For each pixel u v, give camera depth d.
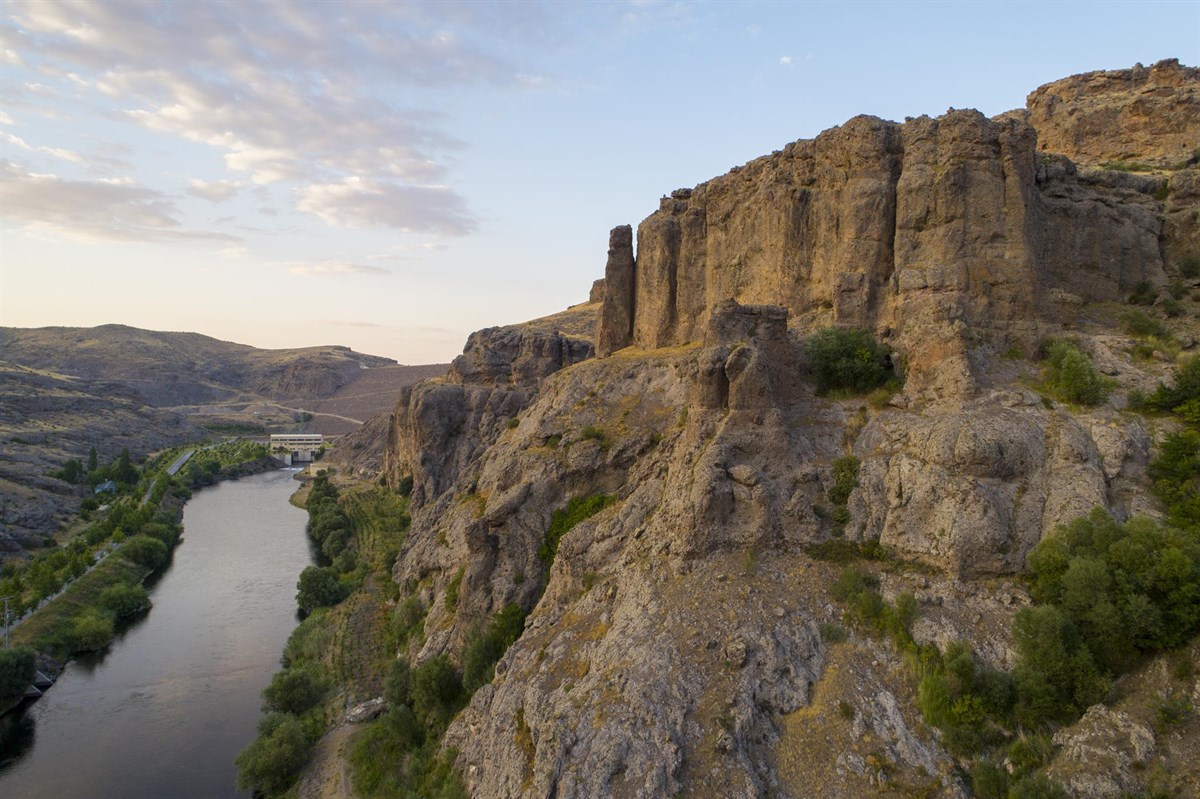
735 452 43.56
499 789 35.50
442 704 50.28
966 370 43.56
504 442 76.88
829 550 39.22
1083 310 53.12
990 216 49.03
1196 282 53.97
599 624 41.47
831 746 30.73
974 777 28.66
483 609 54.00
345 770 48.38
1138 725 27.61
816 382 50.38
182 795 50.69
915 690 32.16
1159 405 41.19
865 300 51.91
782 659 34.25
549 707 37.03
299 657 69.62
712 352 46.62
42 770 53.69
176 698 64.75
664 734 31.58
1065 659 29.98
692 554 40.31
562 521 56.53
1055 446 39.03
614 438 59.81
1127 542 31.30
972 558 35.72
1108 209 55.84
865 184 53.31
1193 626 29.38
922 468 39.53
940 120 51.19
